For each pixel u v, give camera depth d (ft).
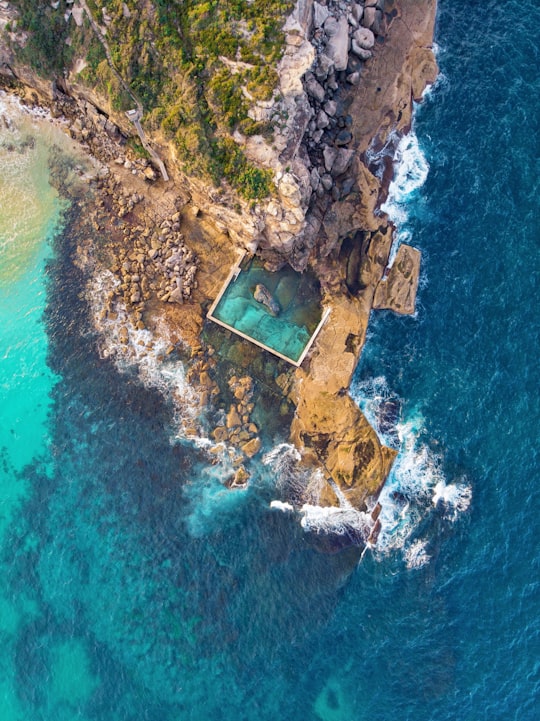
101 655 138.92
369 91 143.95
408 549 138.72
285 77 127.65
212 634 138.10
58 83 139.74
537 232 143.43
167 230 143.74
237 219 135.23
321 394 143.33
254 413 143.84
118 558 141.69
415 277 143.95
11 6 132.67
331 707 134.51
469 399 141.90
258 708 135.13
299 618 137.69
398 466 141.28
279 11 125.70
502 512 138.41
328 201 143.64
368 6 140.77
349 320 143.95
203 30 127.03
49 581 142.00
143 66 130.41
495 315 142.82
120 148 143.02
